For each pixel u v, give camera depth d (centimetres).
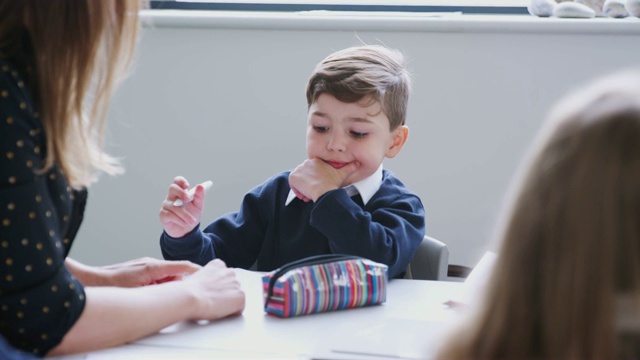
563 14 251
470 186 252
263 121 256
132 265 144
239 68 254
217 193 259
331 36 251
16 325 109
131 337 117
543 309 65
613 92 68
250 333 122
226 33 253
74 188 125
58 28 114
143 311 117
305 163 174
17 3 114
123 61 123
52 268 110
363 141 174
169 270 142
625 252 63
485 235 253
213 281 131
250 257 187
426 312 135
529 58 246
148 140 259
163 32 254
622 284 63
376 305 139
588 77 246
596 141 65
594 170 64
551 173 66
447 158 252
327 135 174
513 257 66
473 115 250
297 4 271
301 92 253
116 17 119
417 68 250
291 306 130
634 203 63
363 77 173
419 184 254
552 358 64
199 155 258
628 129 65
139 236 263
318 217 164
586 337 63
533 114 248
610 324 63
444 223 254
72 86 117
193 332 122
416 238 171
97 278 140
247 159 257
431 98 250
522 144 249
